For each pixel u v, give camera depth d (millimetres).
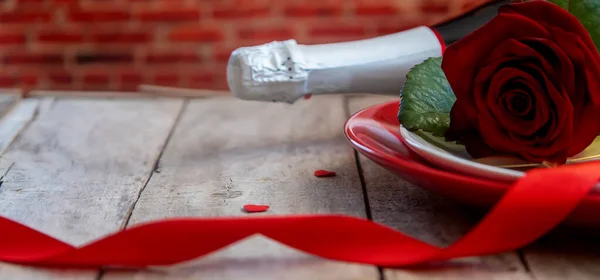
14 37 1230
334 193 440
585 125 380
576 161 407
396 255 366
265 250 379
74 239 395
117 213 421
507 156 401
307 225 365
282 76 502
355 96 643
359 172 468
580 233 385
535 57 379
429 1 1182
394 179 455
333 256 366
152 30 1221
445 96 422
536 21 380
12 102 612
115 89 1240
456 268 367
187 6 1205
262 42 1219
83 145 524
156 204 431
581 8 409
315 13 1200
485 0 550
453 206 421
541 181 362
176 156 505
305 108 611
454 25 539
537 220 361
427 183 387
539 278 361
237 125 569
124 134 547
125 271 368
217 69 1235
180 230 363
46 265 374
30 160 496
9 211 422
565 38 370
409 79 421
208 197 438
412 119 410
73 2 1211
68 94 654
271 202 431
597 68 369
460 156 422
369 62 513
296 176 465
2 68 1243
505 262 371
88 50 1234
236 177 466
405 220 408
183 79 1238
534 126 384
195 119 584
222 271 365
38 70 1244
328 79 510
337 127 559
